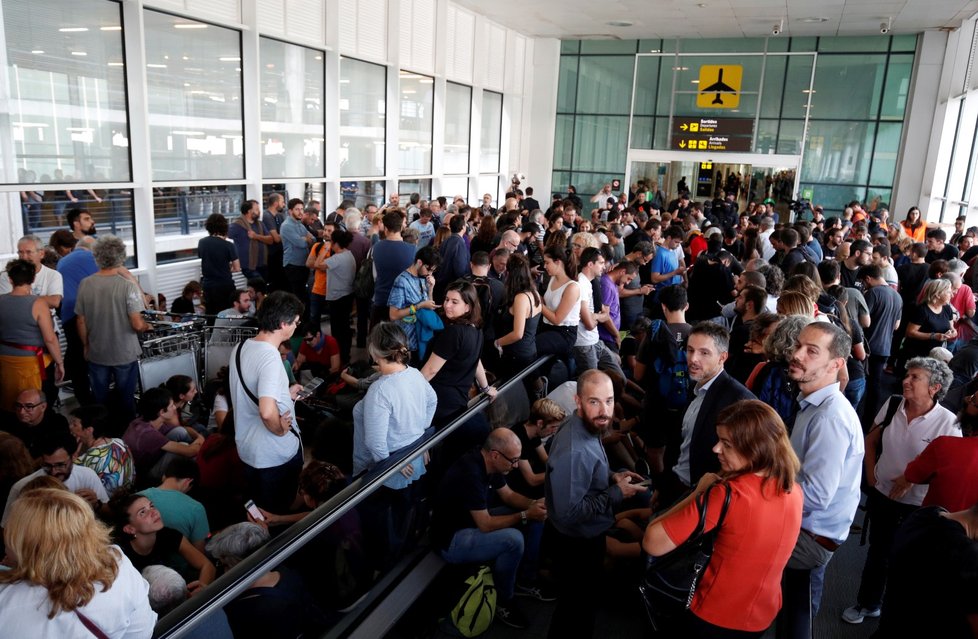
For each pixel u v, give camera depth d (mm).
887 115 16078
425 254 5309
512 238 6133
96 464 3873
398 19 12258
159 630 2025
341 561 2805
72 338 5527
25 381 4723
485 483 3223
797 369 2645
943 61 15094
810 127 16688
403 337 3215
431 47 13562
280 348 5410
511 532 3223
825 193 16906
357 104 11859
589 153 18641
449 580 3250
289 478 3502
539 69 18312
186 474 3553
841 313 4449
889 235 10141
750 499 2078
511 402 4051
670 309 3865
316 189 11172
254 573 2279
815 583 2914
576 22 15461
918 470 2893
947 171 15008
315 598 2697
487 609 3072
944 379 3115
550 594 3418
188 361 5664
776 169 17062
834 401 2602
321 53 10734
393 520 3078
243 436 3408
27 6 6645
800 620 2643
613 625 3211
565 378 4770
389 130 12656
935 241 8414
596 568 2904
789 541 2145
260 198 9773
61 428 3533
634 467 4301
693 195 17875
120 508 3035
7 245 6770
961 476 2734
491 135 17141
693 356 2904
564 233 7055
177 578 2799
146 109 7883
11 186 6699
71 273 5473
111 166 7738
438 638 3127
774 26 14688
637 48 17609
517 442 3193
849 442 2568
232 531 2945
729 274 6492
